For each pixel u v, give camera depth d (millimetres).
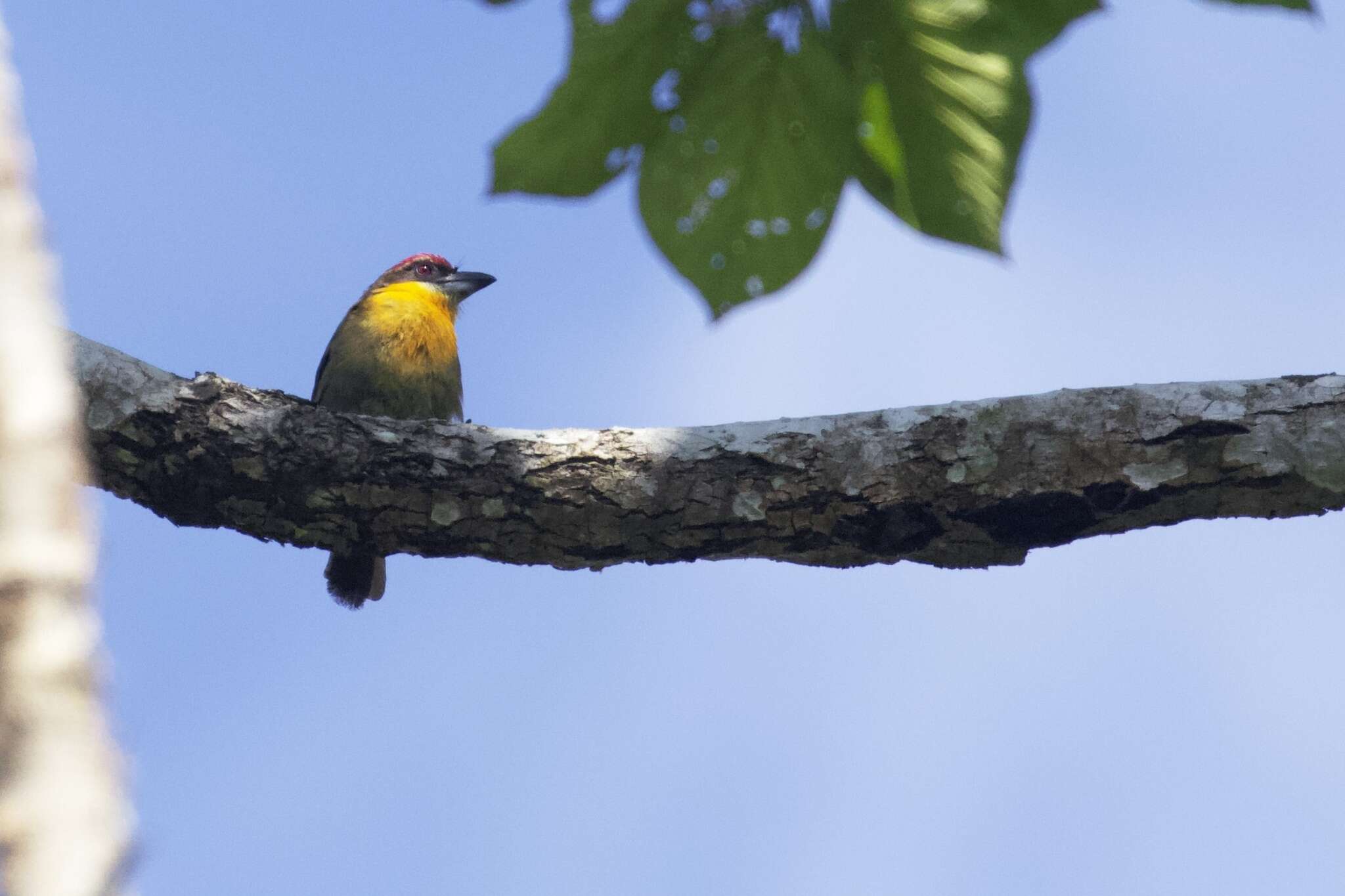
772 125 5172
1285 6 4523
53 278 2221
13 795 1921
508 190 5227
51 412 2109
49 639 1991
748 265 5281
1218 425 8016
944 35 4969
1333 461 7871
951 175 5051
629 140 5215
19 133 2266
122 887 1920
